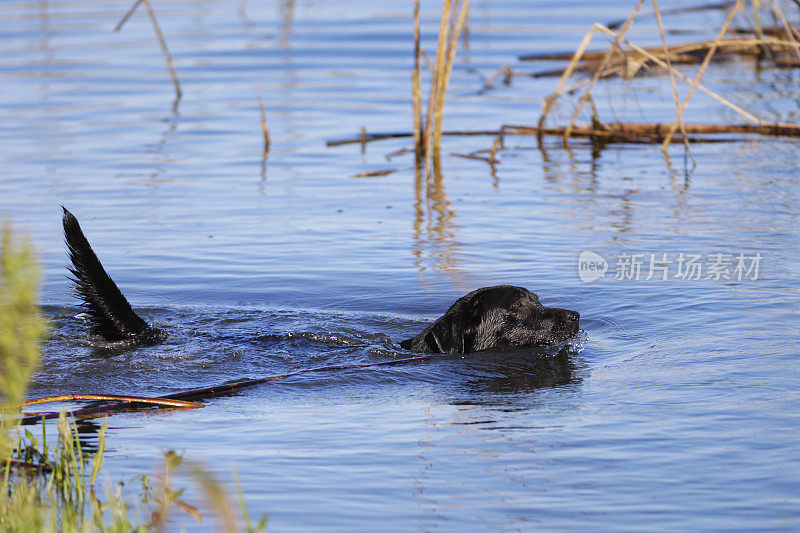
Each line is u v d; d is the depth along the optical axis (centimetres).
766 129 5331
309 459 1984
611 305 3123
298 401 2409
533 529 1658
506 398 2398
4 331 1681
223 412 2317
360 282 3428
